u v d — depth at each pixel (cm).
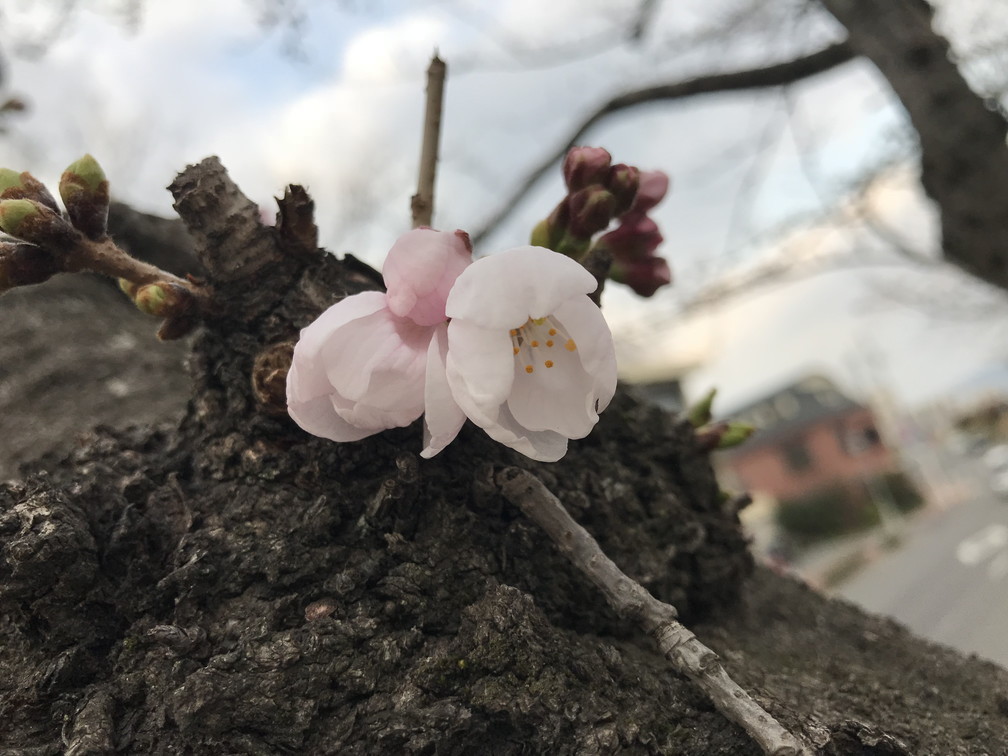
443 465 13
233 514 13
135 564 12
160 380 25
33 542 11
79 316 28
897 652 17
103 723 11
